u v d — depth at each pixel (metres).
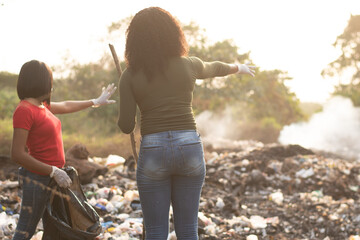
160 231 2.41
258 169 8.02
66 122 12.59
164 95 2.35
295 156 8.98
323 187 7.29
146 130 2.37
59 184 2.53
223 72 2.75
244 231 4.77
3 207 4.35
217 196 6.18
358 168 8.24
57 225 2.54
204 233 4.29
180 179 2.44
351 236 4.87
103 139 10.66
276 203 6.35
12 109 12.40
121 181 6.14
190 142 2.36
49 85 2.57
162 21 2.38
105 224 4.25
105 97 3.17
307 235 5.11
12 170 5.90
